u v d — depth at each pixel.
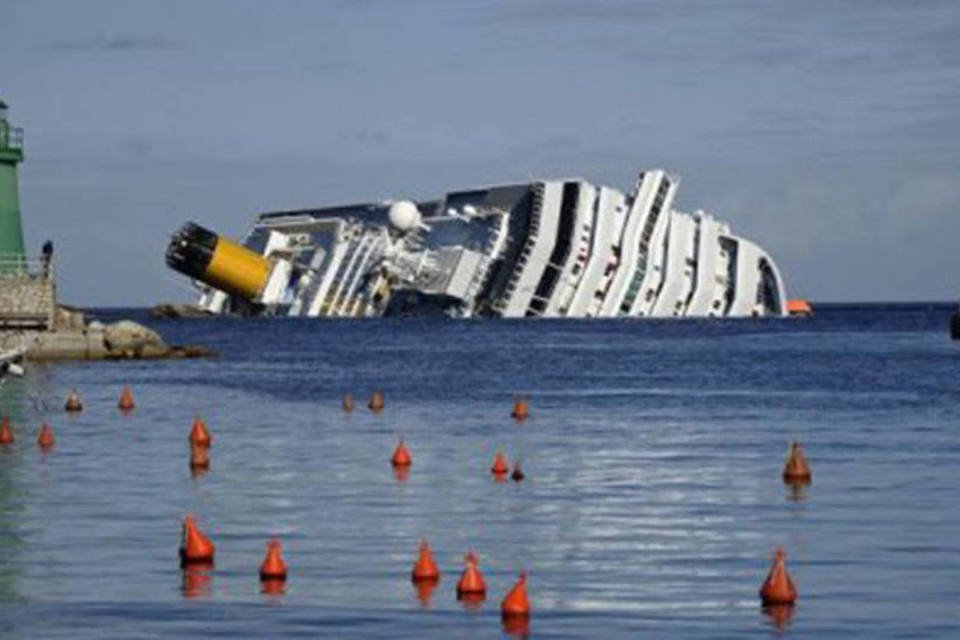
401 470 118.50
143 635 63.81
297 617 66.88
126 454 128.62
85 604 69.25
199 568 77.44
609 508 98.62
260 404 183.75
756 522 92.56
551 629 65.06
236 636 63.66
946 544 84.38
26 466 119.94
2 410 171.38
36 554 81.00
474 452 131.38
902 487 107.56
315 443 138.75
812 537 87.06
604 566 78.75
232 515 94.94
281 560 75.56
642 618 67.00
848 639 63.53
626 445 137.38
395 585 73.50
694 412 174.38
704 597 71.19
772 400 192.50
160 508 97.69
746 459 125.69
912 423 158.12
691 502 101.25
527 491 106.75
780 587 69.81
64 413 168.38
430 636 63.81
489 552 82.75
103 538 85.94
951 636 63.94
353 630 64.81
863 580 74.62
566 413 173.25
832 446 135.62
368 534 88.19
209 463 121.81
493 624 65.88
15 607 68.69
